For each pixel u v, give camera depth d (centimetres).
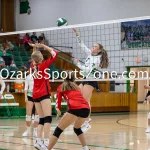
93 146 831
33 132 1054
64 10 2552
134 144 863
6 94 1748
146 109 2372
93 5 2420
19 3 2770
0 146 830
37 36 2573
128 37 2236
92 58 974
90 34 2259
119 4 2316
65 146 829
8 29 2703
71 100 697
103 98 2011
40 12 2662
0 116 1741
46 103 762
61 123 699
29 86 1034
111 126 1296
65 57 2306
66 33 2348
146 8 2214
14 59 2222
